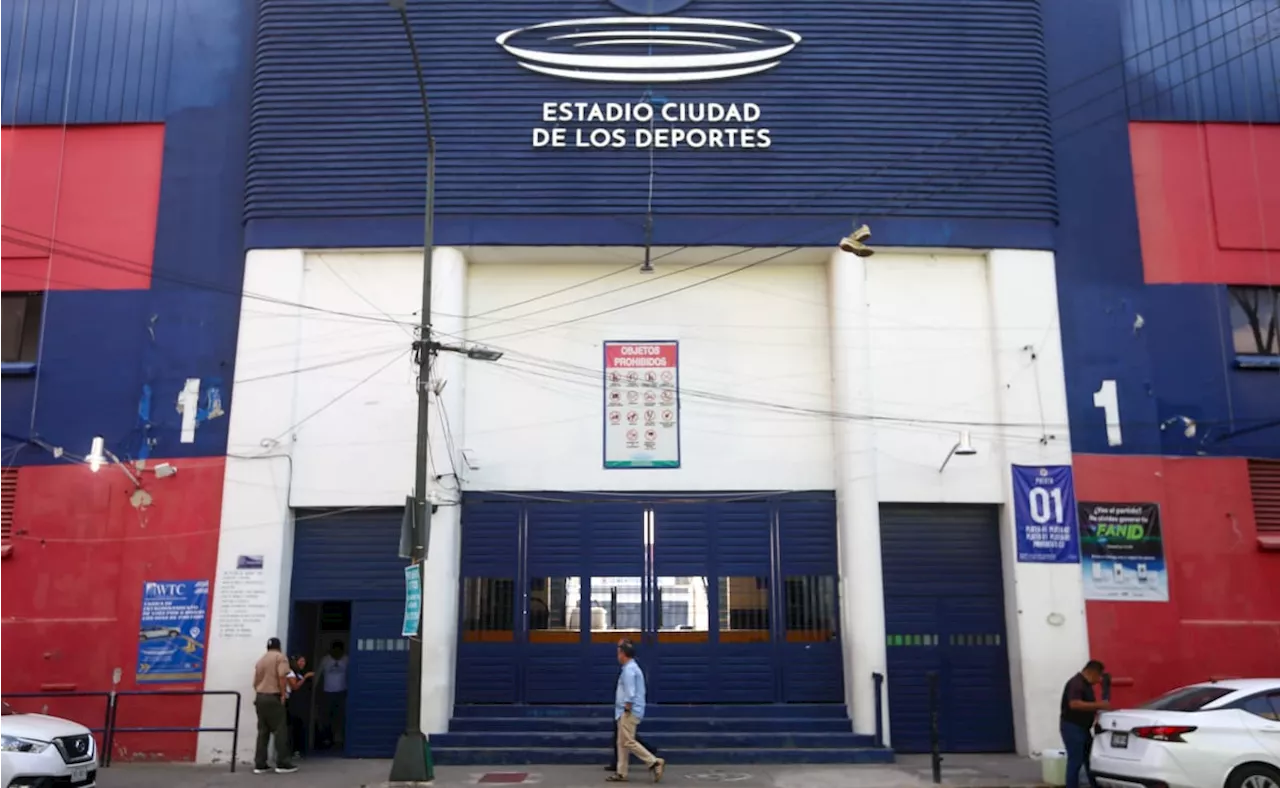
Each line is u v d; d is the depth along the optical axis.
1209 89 18.98
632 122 17.92
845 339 17.50
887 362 17.69
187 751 16.06
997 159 18.11
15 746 11.39
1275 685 12.09
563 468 17.64
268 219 17.67
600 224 17.55
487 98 17.98
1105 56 18.97
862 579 16.69
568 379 17.92
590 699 16.92
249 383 17.22
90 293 17.89
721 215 17.61
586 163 17.75
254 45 18.77
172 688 16.28
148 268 17.92
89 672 16.44
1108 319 17.91
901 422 17.47
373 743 16.58
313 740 17.30
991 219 17.91
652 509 17.56
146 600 16.62
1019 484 17.12
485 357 15.26
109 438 17.31
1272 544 17.08
